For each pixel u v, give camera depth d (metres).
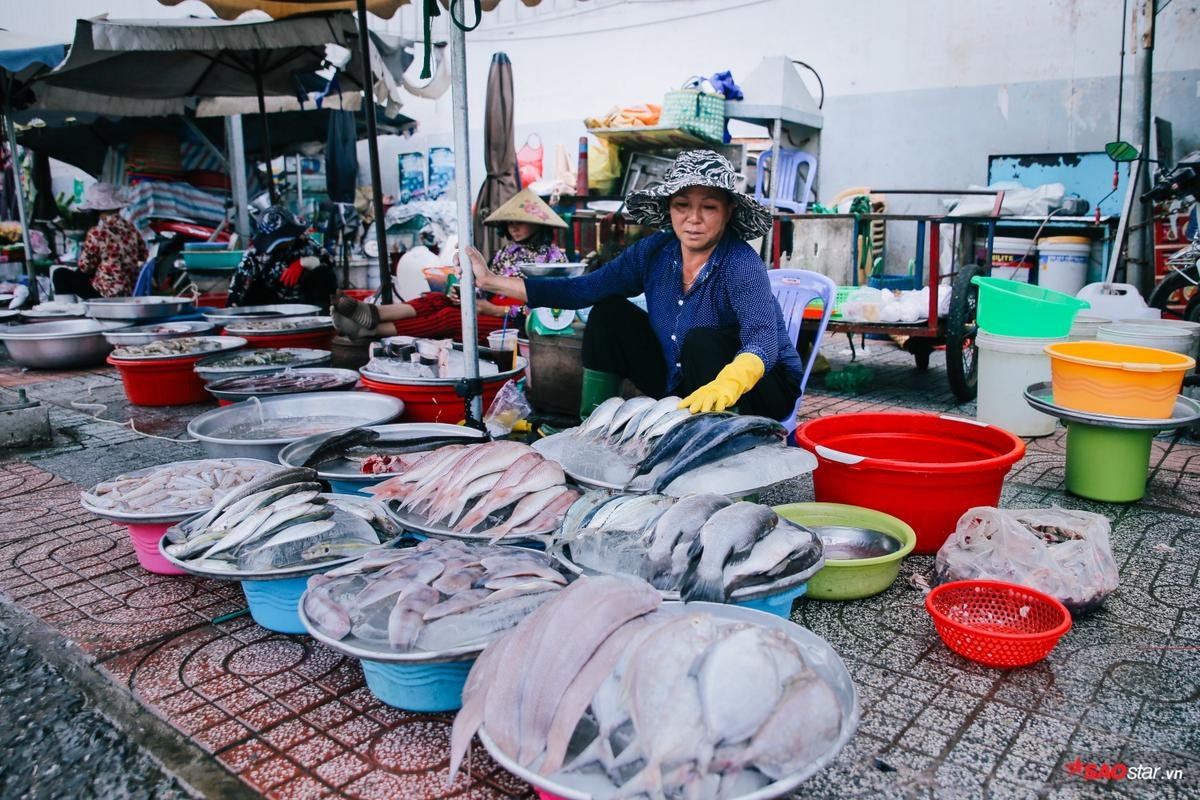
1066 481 3.46
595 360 3.51
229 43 5.80
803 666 1.40
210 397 5.43
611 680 1.44
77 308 7.34
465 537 2.22
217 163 10.14
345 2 5.77
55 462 4.08
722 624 1.51
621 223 5.65
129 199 9.57
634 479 2.40
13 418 4.27
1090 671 2.09
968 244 6.81
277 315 6.33
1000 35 7.64
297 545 2.20
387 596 1.82
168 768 1.77
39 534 3.13
